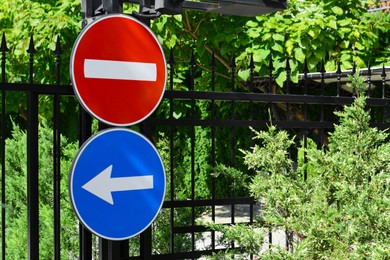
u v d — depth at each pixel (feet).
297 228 13.73
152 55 12.53
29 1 29.68
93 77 11.82
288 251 14.62
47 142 20.31
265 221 15.01
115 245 12.98
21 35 28.81
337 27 27.66
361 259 12.63
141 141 12.53
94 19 12.98
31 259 13.15
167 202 14.47
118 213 12.26
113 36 12.03
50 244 18.72
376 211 12.73
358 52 27.50
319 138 16.78
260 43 26.94
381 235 12.78
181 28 28.45
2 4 32.09
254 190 14.56
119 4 12.69
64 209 18.90
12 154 22.61
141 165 12.53
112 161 12.16
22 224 19.99
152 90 12.55
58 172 13.47
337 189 14.33
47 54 28.53
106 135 12.07
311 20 26.16
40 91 13.06
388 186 13.79
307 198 14.32
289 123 15.83
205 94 14.64
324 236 13.30
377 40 29.14
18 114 42.37
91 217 11.93
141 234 13.85
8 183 21.27
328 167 14.39
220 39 27.55
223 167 14.98
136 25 12.32
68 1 29.25
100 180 12.03
